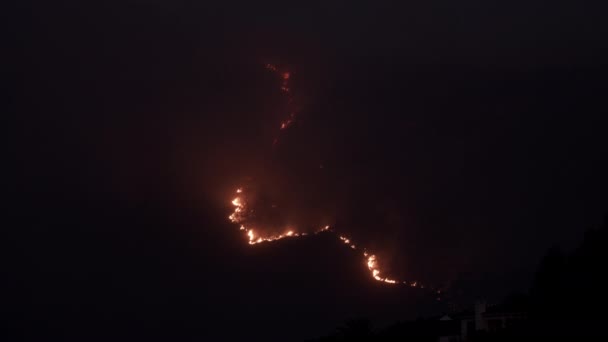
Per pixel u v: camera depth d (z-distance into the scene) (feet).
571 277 122.72
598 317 91.25
